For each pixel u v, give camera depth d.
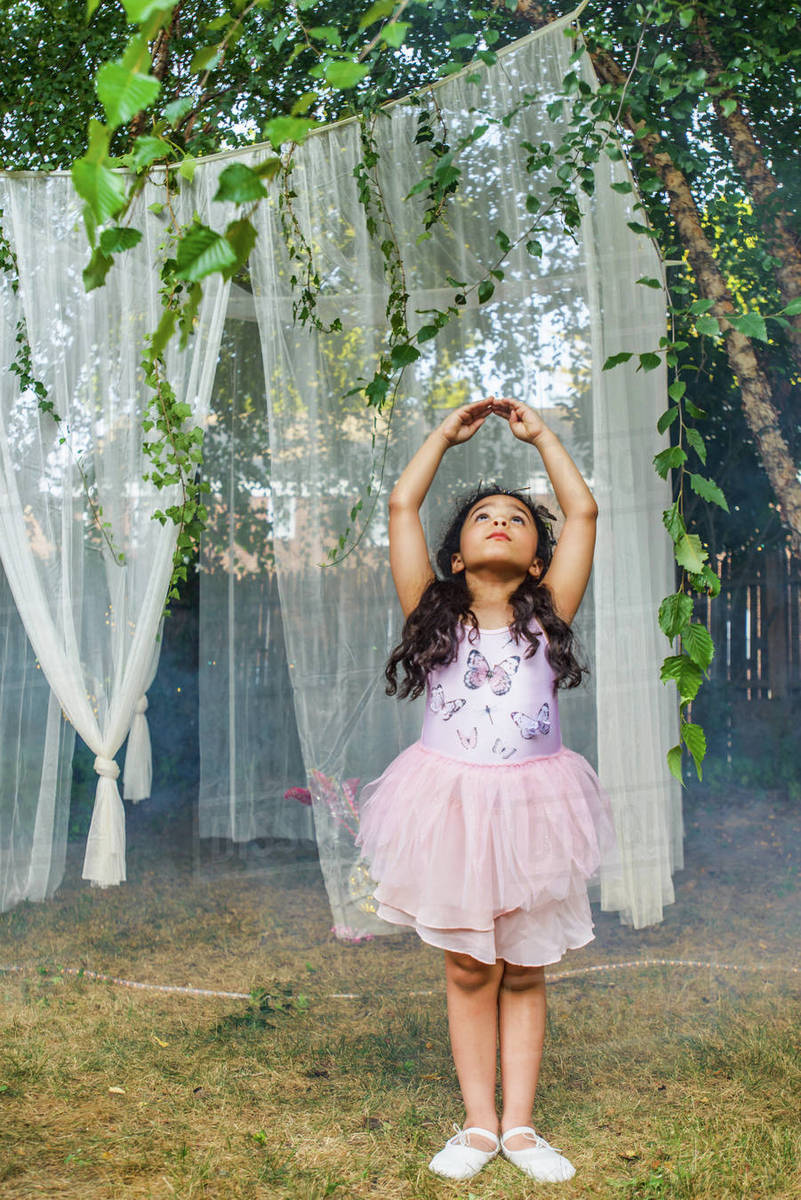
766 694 4.01
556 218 3.20
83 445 3.52
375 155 3.20
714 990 2.80
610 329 3.22
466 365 3.32
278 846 4.23
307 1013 2.82
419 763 2.18
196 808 4.49
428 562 2.40
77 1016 2.79
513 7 2.95
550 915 2.08
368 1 3.47
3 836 3.66
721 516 3.90
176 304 3.29
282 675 4.32
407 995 2.94
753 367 3.36
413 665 2.27
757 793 4.02
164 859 4.23
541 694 2.19
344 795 3.43
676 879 3.56
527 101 2.97
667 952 3.09
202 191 3.38
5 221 3.52
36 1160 2.00
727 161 3.33
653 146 3.12
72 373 3.53
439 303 3.30
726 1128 2.09
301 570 3.45
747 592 3.98
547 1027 2.62
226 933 3.46
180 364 3.41
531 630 2.22
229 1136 2.12
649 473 3.38
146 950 3.33
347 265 3.37
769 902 3.38
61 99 4.15
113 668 3.50
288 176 3.30
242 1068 2.46
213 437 4.37
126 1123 2.17
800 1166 1.93
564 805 2.11
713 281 3.33
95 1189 1.88
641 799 3.28
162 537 3.41
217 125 3.98
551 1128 2.13
